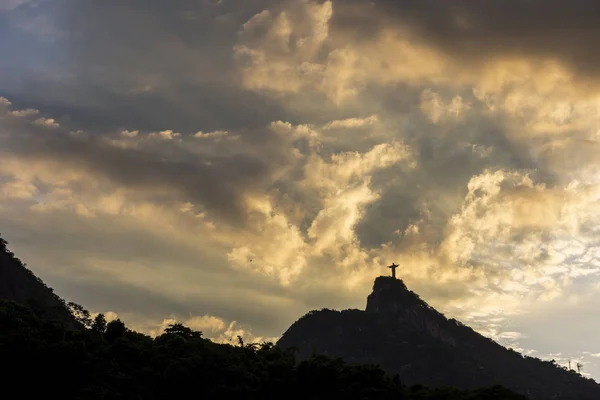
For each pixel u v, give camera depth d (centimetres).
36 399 10088
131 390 10138
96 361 10519
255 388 10638
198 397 10300
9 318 11012
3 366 10012
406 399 10938
